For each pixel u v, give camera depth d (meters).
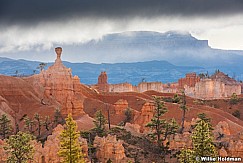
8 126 115.75
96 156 83.56
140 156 87.44
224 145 81.69
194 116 145.50
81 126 121.94
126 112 148.38
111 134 99.81
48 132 121.19
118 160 82.38
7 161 64.44
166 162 85.69
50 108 148.75
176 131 101.44
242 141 84.25
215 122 137.88
